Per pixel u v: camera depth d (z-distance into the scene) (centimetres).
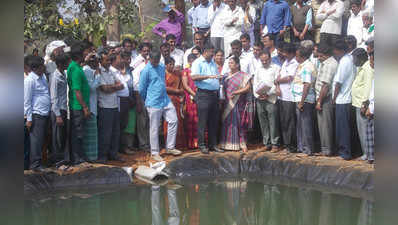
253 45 768
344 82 591
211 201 487
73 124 580
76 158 587
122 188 558
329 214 428
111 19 873
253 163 668
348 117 594
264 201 484
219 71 734
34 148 551
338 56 625
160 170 620
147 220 415
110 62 644
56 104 563
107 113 628
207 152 684
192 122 716
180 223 404
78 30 848
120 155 690
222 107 715
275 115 676
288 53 655
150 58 652
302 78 630
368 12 628
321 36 695
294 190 536
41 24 819
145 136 711
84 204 477
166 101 673
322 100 619
